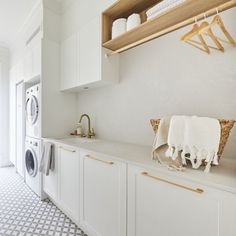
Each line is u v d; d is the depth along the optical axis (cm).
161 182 103
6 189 277
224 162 116
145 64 185
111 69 203
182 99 155
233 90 127
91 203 157
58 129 264
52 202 235
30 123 280
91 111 257
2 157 413
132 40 179
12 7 274
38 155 251
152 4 169
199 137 100
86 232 165
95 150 157
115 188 133
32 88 276
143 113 188
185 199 93
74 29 241
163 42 169
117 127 218
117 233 131
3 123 416
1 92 412
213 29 136
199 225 87
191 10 132
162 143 117
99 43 192
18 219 196
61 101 268
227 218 78
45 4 255
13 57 390
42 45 249
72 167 183
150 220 109
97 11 207
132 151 155
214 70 136
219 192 80
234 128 125
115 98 220
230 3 108
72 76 236
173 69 162
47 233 173
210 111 138
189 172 97
